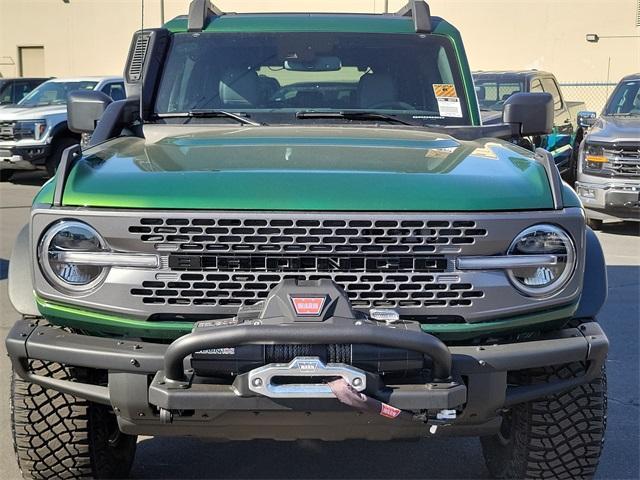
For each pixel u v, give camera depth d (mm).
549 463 3428
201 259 2965
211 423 2943
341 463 4215
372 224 2938
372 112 4426
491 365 2979
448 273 2994
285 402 2764
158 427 3043
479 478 4051
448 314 3018
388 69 4590
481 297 3018
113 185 3051
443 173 3178
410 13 4965
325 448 4410
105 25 32750
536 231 3039
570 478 3453
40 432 3338
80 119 4473
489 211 3010
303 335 2693
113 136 4078
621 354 5938
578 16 27797
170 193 2986
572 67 28078
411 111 4504
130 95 4512
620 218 10656
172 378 2818
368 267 2973
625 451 4301
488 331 3061
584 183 10750
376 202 2963
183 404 2775
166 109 4496
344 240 2951
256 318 2850
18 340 3084
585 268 3391
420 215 2947
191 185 3016
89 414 3406
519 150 3791
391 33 4688
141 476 4023
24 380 3199
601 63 27812
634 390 5211
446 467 4184
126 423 3076
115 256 2975
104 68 33062
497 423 3174
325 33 4648
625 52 27531
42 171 16047
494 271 3027
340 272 2973
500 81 14000
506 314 3045
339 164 3262
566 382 3184
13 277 3309
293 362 2725
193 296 2982
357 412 2832
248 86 4531
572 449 3375
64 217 2994
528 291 3061
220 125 4250
